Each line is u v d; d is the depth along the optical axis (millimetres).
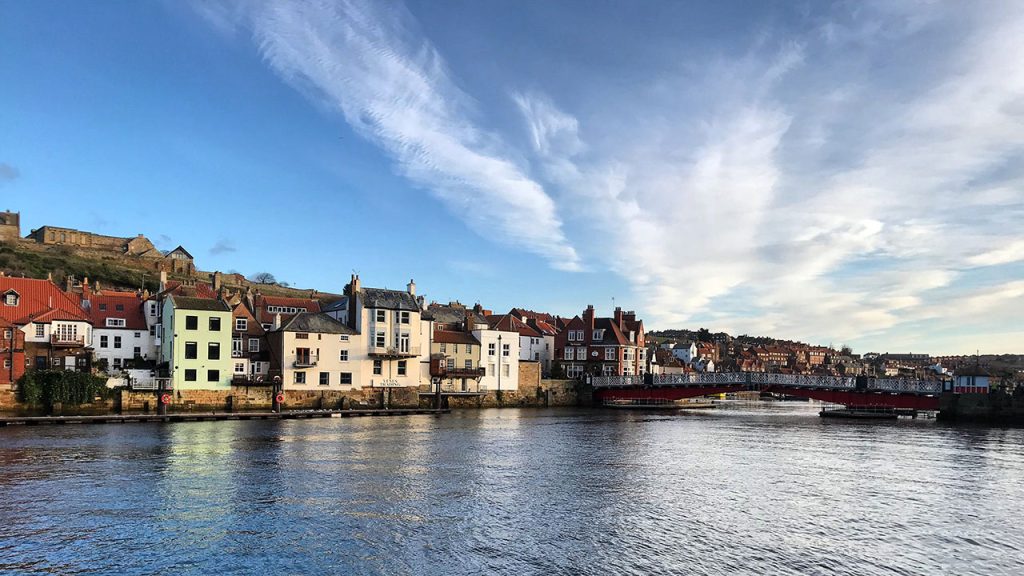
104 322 83562
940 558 25953
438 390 93812
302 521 29469
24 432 57156
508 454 48844
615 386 105750
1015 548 27297
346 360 89750
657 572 23938
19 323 73875
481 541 27109
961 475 42500
